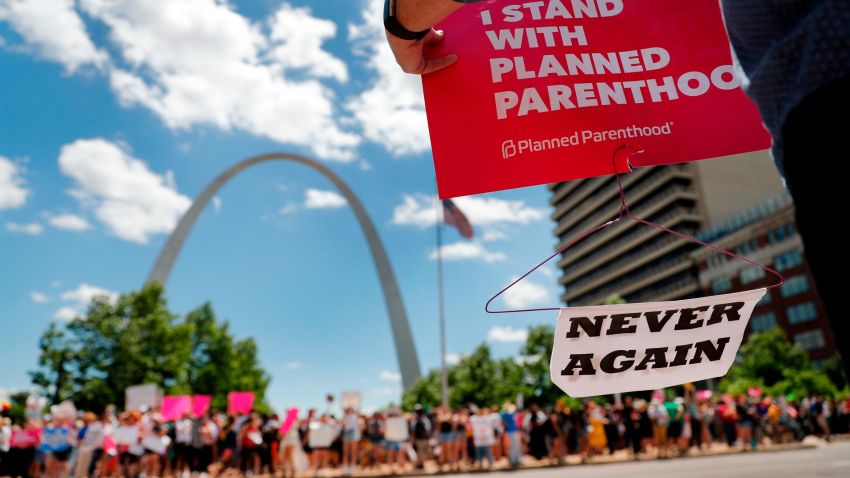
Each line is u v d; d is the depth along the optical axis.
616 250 97.19
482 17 1.91
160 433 16.44
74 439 15.52
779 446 19.91
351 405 18.78
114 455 17.45
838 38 1.04
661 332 1.64
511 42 1.88
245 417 18.59
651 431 18.25
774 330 53.59
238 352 66.50
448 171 1.81
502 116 1.82
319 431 16.77
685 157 1.75
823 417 24.31
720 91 1.80
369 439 19.19
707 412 20.56
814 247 1.03
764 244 67.25
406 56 1.69
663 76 1.83
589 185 105.19
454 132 1.83
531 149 1.79
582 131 1.79
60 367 42.59
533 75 1.85
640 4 1.91
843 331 0.95
